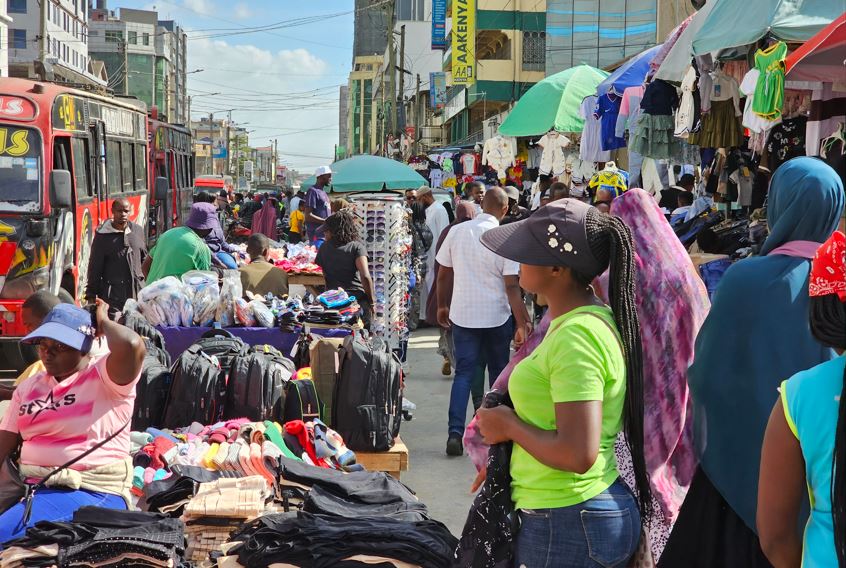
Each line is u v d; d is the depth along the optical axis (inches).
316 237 652.7
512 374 117.0
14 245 414.6
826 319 85.7
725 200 363.3
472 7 1620.3
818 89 305.7
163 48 5388.8
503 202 307.3
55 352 165.2
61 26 3703.3
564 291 117.9
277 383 249.9
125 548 150.0
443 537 168.2
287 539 162.4
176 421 245.4
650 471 141.8
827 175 129.2
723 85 347.6
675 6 848.9
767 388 123.9
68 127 489.7
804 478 86.5
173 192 1003.9
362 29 5477.4
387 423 256.1
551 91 545.3
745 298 126.6
